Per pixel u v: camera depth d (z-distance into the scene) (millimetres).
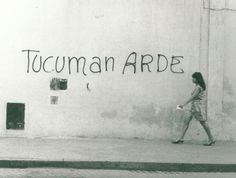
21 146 14398
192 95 15570
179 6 16422
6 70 15711
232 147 15602
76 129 16000
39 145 14656
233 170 13180
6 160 12586
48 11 15844
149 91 16328
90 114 16062
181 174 12602
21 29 15742
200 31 16531
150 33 16312
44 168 12625
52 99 15883
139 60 16281
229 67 16766
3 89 15703
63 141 15469
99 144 15188
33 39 15805
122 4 16156
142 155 13766
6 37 15688
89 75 16047
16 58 15742
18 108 15758
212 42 16578
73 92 15977
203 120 15695
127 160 13008
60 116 15922
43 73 15852
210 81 16578
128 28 16203
